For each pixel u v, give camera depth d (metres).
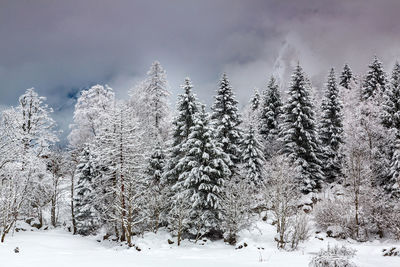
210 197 23.30
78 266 13.77
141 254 18.81
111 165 24.98
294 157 31.28
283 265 14.11
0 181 22.33
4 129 24.03
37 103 29.44
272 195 24.83
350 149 29.83
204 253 19.31
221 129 30.30
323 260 11.77
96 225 28.56
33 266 13.66
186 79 28.56
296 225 22.45
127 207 23.30
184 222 22.70
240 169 31.17
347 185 29.98
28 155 25.06
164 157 29.44
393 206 24.17
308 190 30.73
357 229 24.23
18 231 26.83
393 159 26.78
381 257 16.36
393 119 28.97
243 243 21.52
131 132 25.64
